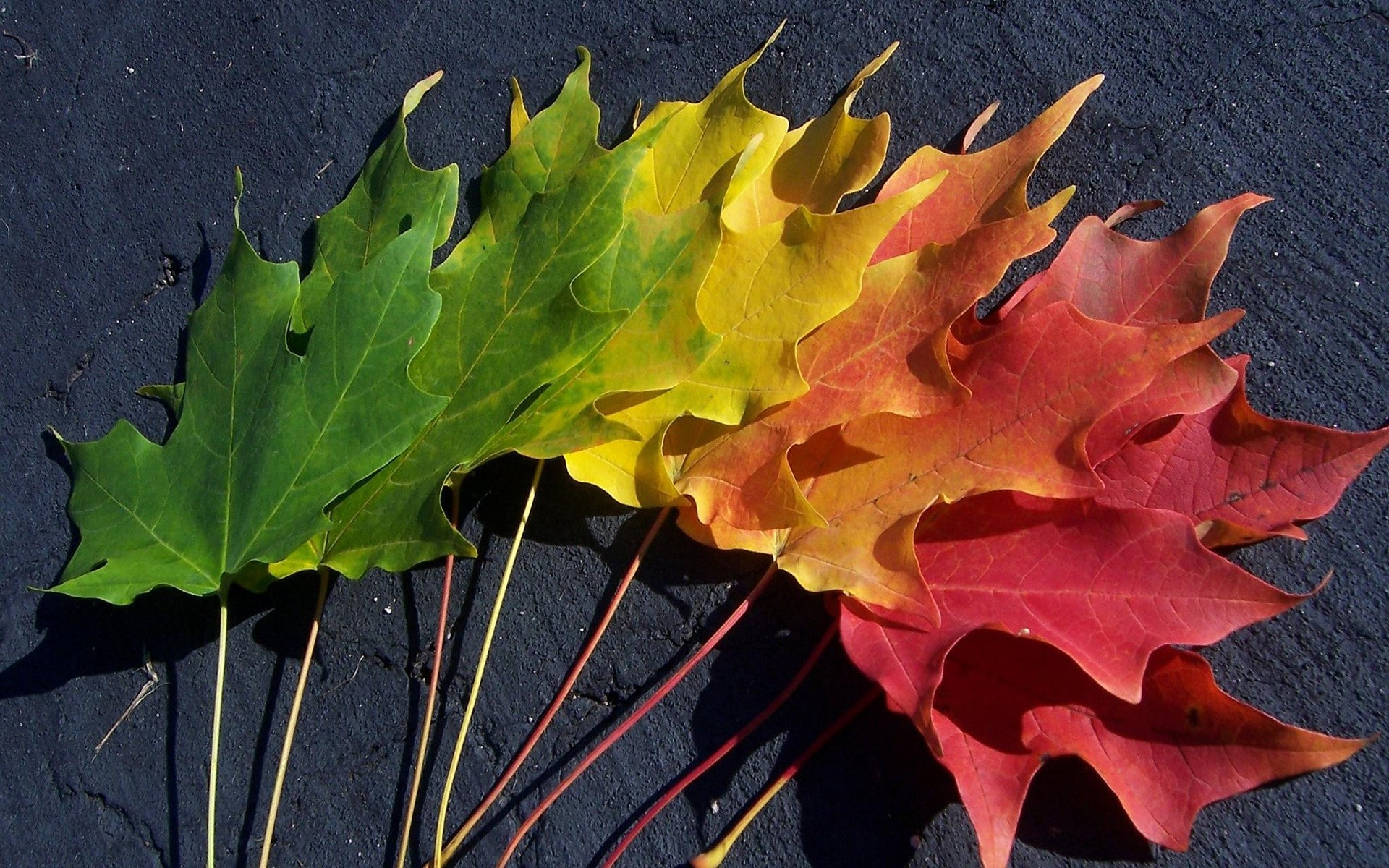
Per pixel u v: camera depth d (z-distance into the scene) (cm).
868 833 58
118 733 64
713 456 57
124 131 68
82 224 68
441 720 61
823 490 56
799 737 59
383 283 56
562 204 56
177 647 64
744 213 58
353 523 57
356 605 63
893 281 55
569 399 56
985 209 56
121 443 61
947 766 54
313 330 57
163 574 58
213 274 67
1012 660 55
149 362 66
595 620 61
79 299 68
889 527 55
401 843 59
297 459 56
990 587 55
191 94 68
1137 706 54
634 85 64
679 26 64
